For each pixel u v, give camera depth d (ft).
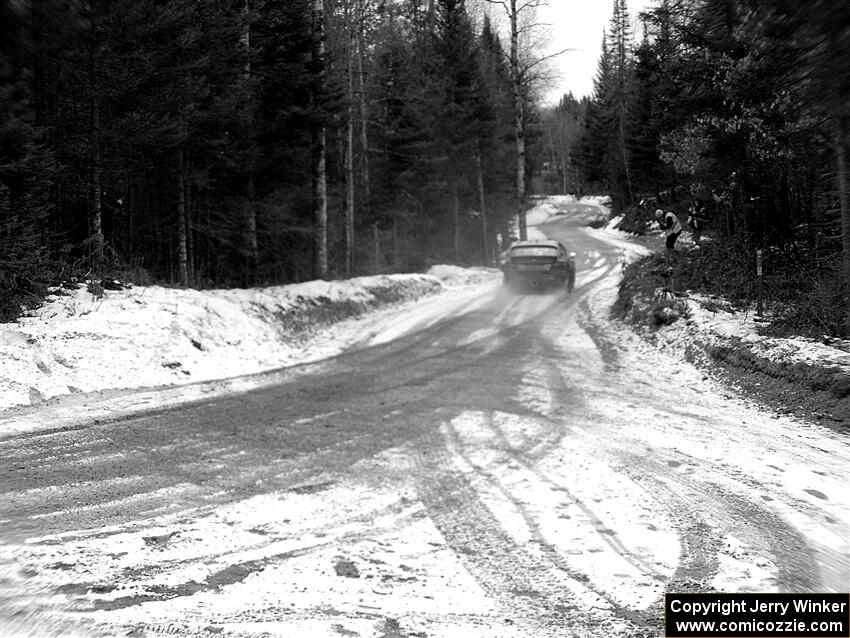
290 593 11.30
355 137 99.55
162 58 40.96
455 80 113.19
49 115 37.63
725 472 18.47
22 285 33.96
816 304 32.19
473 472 18.48
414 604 11.07
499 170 132.57
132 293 39.11
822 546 13.71
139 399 27.48
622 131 169.27
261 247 69.31
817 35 18.10
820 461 19.63
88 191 41.32
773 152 41.65
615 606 11.15
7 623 9.81
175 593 11.12
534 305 58.70
